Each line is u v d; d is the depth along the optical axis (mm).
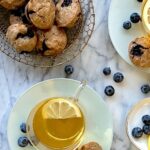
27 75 819
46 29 777
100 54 822
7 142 815
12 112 796
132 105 818
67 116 771
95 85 820
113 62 822
